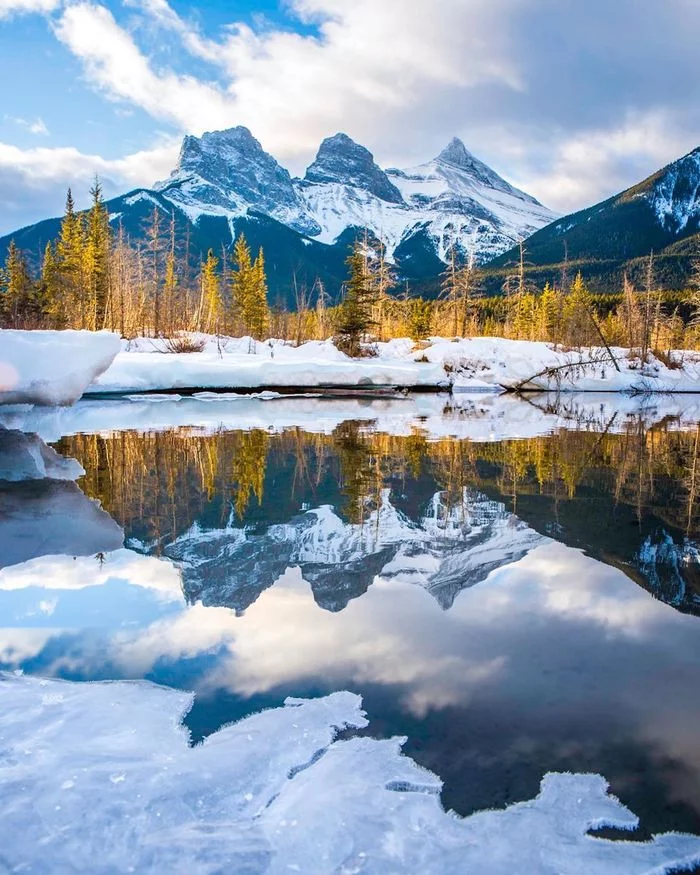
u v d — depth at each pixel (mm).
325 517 6305
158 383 21906
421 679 3023
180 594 4172
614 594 4254
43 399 11328
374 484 8078
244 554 5051
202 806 2033
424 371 29781
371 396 26672
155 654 3279
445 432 14180
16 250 36344
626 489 7949
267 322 52344
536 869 1822
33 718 2578
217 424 15000
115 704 2723
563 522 6219
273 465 9414
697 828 2035
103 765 2234
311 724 2588
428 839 1926
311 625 3678
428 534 5727
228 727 2557
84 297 36062
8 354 10828
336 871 1767
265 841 1876
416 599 4125
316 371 25781
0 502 6840
